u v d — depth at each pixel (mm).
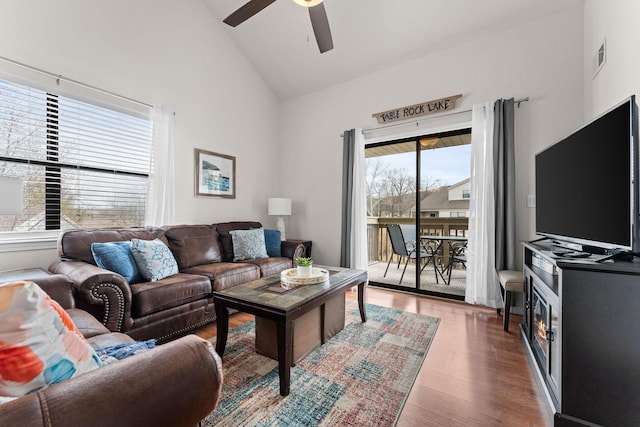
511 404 1515
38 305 629
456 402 1531
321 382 1709
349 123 4078
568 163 1858
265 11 3461
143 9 3037
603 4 2189
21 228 2357
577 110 2631
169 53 3271
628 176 1333
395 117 3615
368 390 1632
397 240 3898
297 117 4637
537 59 2809
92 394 568
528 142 2828
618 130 1399
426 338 2299
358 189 3846
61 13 2465
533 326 2018
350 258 3881
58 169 2539
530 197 2809
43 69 2367
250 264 3086
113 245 2266
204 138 3652
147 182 3137
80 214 2676
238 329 2500
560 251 1774
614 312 1234
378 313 2873
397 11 3088
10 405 500
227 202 3961
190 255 2939
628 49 1762
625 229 1346
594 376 1270
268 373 1801
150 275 2316
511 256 2779
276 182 4785
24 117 2342
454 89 3246
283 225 4332
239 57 4121
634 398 1208
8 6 2199
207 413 759
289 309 1632
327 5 3205
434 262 3619
